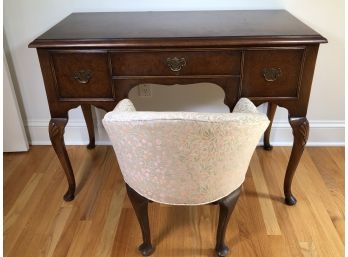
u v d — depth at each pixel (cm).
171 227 149
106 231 148
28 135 205
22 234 147
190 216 154
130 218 154
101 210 159
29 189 173
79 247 141
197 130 88
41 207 161
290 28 131
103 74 127
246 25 136
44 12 169
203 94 185
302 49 122
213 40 119
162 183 107
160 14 158
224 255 133
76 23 145
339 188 169
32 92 192
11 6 167
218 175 104
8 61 181
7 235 147
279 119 196
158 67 125
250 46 121
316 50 122
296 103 132
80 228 149
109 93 131
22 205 163
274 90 129
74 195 167
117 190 171
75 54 124
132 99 188
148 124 89
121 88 130
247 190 168
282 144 202
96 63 125
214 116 88
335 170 182
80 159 194
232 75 126
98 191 170
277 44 119
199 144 92
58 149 149
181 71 126
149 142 94
